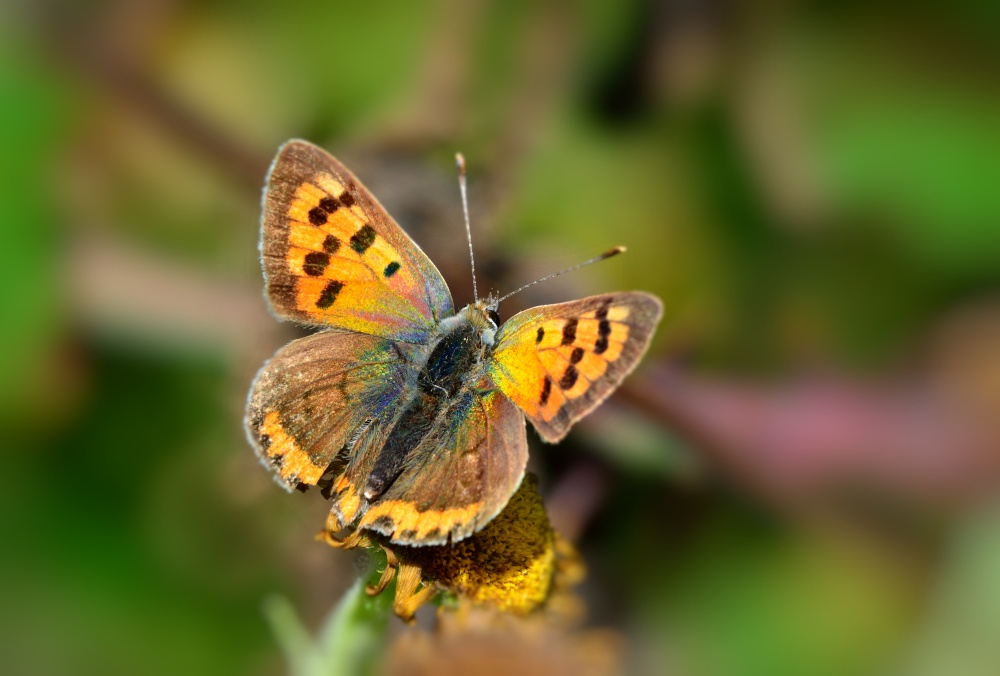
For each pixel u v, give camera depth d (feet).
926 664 0.87
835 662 0.88
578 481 0.87
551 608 0.80
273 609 0.80
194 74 0.90
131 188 0.89
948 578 0.88
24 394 0.88
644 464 0.88
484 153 0.90
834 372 0.90
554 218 0.90
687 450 0.88
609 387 0.78
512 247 0.88
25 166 0.88
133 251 0.88
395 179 0.88
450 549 0.78
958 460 0.88
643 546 0.88
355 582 0.79
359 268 0.79
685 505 0.89
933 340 0.90
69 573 0.88
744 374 0.90
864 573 0.89
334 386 0.78
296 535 0.85
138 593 0.88
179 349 0.88
